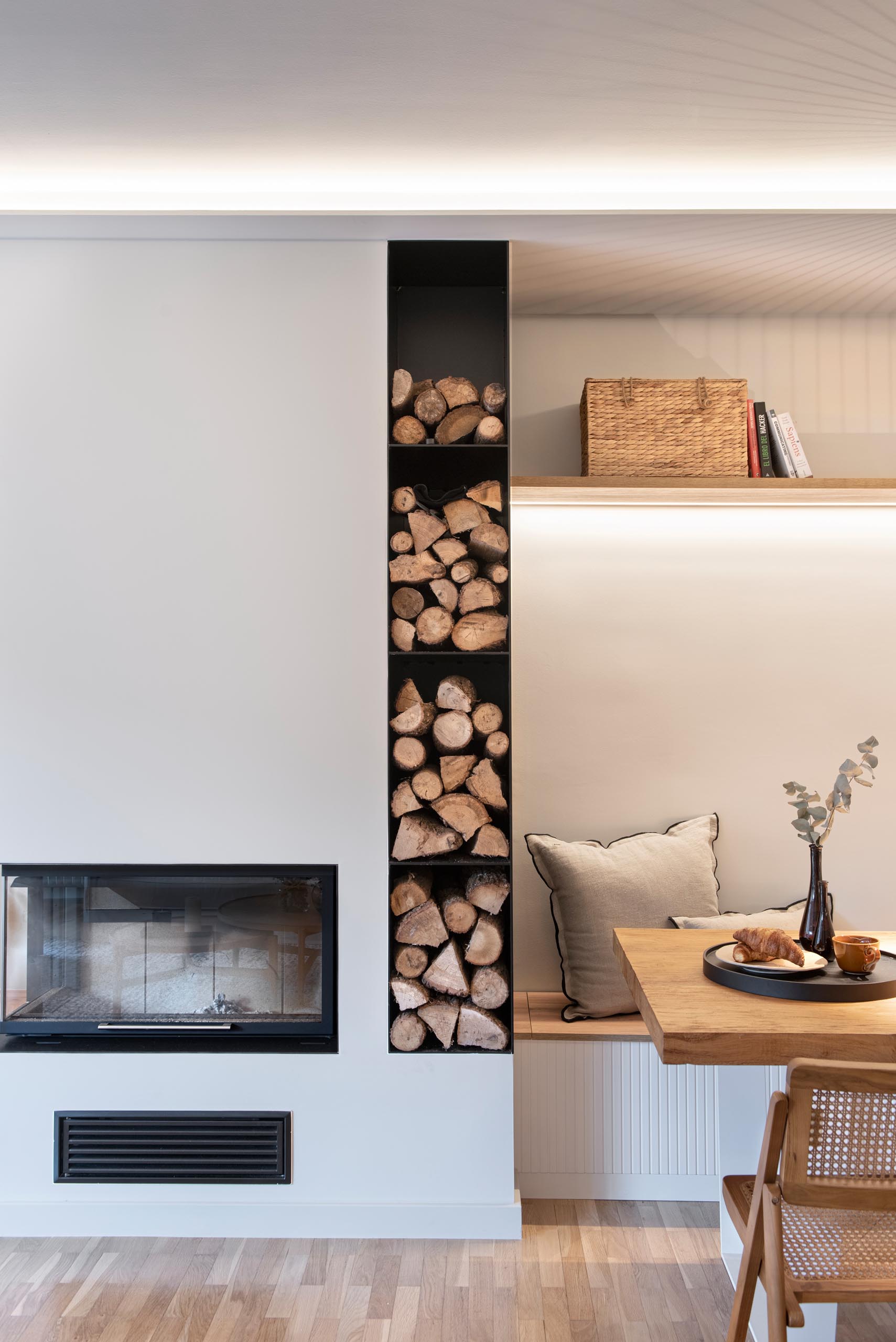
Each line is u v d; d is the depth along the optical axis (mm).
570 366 3180
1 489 2604
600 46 1992
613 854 2949
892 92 2168
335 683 2592
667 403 2877
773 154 2467
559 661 3156
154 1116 2543
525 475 3170
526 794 3143
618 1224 2580
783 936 2035
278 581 2602
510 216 2488
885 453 3178
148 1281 2324
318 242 2623
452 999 2586
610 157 2475
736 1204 1825
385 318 2613
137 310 2613
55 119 2275
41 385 2607
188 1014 2594
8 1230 2537
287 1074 2547
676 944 2340
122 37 1951
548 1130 2701
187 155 2457
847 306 3109
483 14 1882
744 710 3162
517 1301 2234
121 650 2602
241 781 2590
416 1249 2467
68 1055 2553
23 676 2602
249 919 2598
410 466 2799
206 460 2607
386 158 2475
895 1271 1601
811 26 1921
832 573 3178
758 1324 2029
